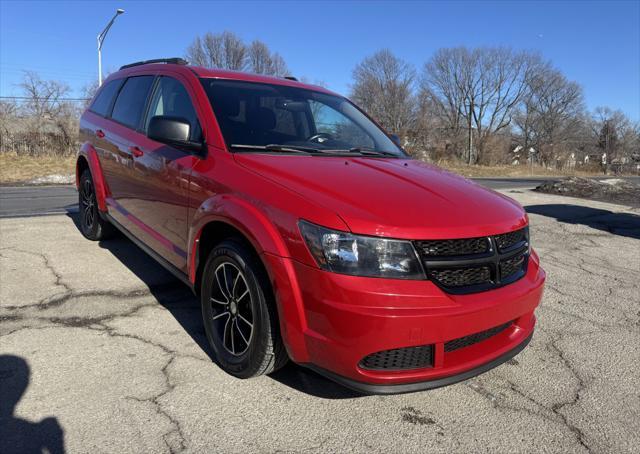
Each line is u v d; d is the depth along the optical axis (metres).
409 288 2.22
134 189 4.08
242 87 3.69
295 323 2.34
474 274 2.42
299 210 2.37
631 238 7.60
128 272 4.54
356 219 2.26
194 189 3.09
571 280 5.14
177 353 3.06
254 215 2.53
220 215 2.73
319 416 2.51
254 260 2.57
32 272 4.41
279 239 2.40
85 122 5.48
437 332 2.23
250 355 2.61
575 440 2.43
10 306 3.65
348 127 3.97
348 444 2.30
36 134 25.16
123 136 4.37
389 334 2.16
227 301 2.84
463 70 54.72
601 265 5.83
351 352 2.20
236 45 53.88
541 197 13.09
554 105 63.06
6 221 6.66
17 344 3.07
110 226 5.43
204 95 3.44
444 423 2.52
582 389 2.92
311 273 2.27
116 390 2.62
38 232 5.98
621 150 66.62
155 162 3.63
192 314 3.67
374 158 3.44
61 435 2.23
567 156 60.41
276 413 2.51
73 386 2.64
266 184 2.62
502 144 52.75
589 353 3.39
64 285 4.13
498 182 22.78
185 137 3.09
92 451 2.15
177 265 3.39
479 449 2.32
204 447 2.22
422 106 50.75
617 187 14.64
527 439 2.42
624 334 3.73
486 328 2.39
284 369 2.96
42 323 3.39
